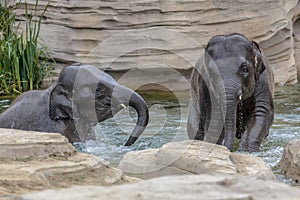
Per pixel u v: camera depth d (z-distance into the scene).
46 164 7.41
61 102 13.65
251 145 13.17
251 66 12.99
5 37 22.05
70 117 13.64
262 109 13.65
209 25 22.42
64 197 4.00
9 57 21.20
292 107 18.41
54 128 13.64
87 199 3.97
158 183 4.29
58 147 7.86
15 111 13.94
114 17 22.20
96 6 22.30
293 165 10.03
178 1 22.16
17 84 21.14
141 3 22.09
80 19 22.47
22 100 14.13
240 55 12.88
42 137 8.09
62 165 7.38
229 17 22.58
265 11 23.02
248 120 13.86
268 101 13.73
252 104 13.71
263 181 4.37
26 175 7.00
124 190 4.15
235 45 13.02
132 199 3.97
